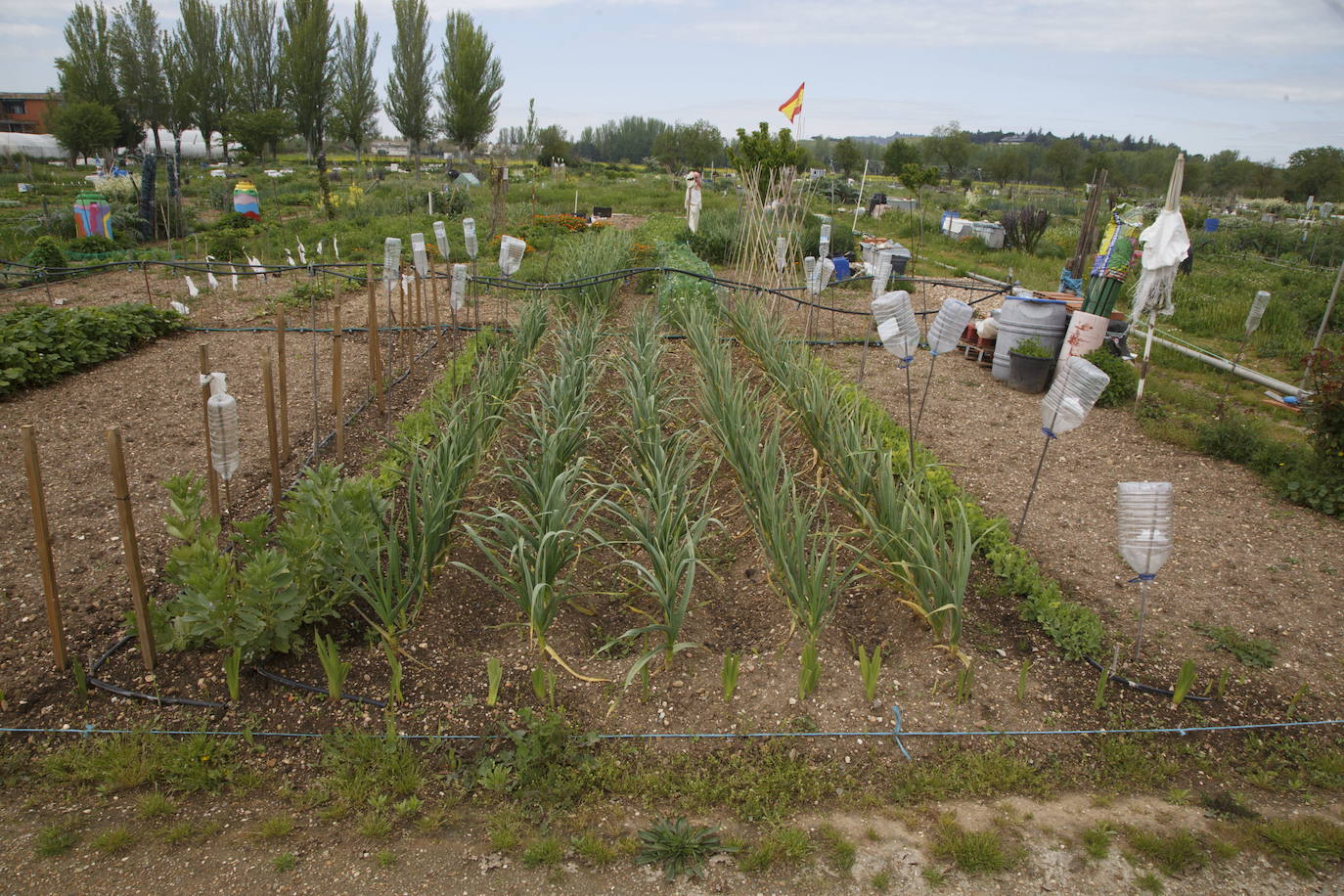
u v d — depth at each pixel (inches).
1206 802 132.3
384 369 338.6
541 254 669.3
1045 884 116.3
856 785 132.6
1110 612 183.8
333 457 243.9
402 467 226.7
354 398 301.1
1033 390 346.3
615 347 369.7
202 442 254.1
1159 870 119.3
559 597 153.0
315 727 139.7
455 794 128.0
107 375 320.8
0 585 171.2
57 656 144.2
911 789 131.6
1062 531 222.4
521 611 173.8
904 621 172.7
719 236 685.3
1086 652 166.2
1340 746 146.2
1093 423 309.3
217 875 112.9
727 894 113.4
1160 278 299.9
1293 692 159.3
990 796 131.9
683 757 135.8
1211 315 494.9
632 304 492.7
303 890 111.3
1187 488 253.3
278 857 115.8
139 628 144.1
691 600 183.6
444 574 182.1
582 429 212.2
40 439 251.1
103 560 182.4
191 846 117.3
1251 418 305.7
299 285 498.6
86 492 216.2
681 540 169.2
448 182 1387.8
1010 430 301.1
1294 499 243.0
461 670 153.3
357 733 137.5
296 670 150.3
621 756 136.4
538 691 142.2
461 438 194.1
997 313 396.8
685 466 208.5
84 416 274.4
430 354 363.6
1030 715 148.7
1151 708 152.6
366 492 159.0
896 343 194.4
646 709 145.9
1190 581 198.7
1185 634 176.9
